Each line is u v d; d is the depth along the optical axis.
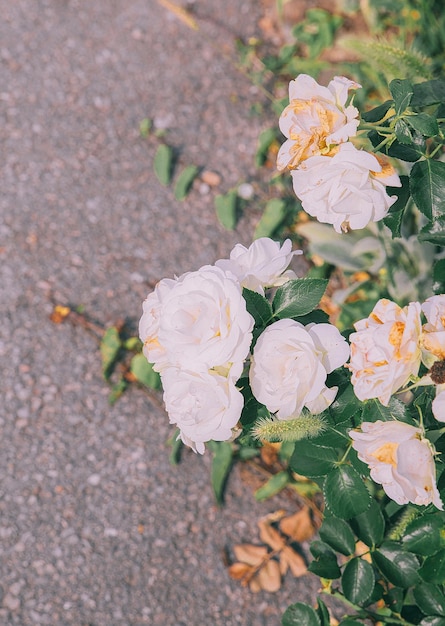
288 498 1.37
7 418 1.45
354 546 1.00
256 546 1.33
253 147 1.79
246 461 1.39
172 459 1.39
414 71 1.11
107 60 1.93
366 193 0.87
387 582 1.06
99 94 1.87
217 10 2.02
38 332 1.54
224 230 1.67
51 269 1.62
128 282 1.60
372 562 1.02
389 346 0.81
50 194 1.72
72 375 1.49
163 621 1.29
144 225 1.68
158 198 1.71
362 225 0.88
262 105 1.86
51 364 1.50
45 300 1.58
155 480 1.39
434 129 0.90
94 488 1.39
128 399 1.46
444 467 0.91
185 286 0.85
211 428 0.86
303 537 1.34
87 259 1.63
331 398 0.87
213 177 1.74
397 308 0.82
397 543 0.99
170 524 1.36
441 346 0.82
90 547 1.34
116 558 1.33
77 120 1.83
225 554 1.33
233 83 1.89
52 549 1.34
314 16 1.92
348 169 0.87
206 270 0.86
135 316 1.56
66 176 1.75
